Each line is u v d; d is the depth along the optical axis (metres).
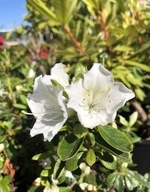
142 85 0.36
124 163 0.19
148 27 0.33
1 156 0.21
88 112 0.15
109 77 0.15
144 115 0.37
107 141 0.16
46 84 0.16
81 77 0.16
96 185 0.20
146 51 0.35
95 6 0.33
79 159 0.17
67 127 0.17
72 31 0.38
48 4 0.39
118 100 0.15
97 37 0.36
